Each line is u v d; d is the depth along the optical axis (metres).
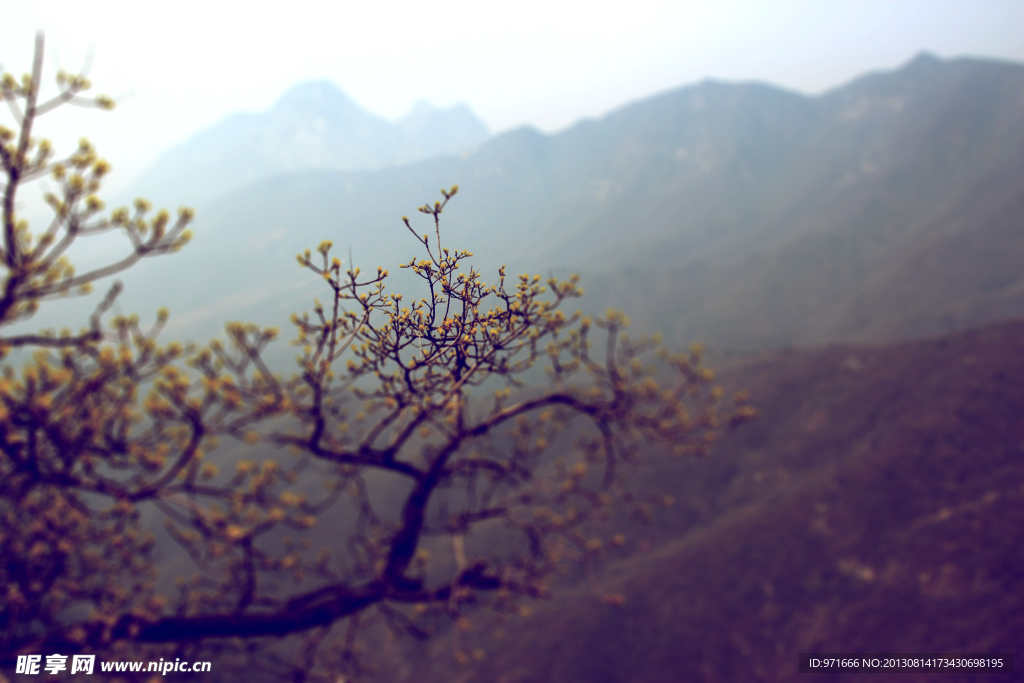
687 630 66.81
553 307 4.90
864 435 89.75
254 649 9.30
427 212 2.87
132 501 6.62
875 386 98.00
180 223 5.17
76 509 7.51
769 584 69.25
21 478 6.23
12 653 6.43
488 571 9.82
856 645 57.50
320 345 5.91
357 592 8.98
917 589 59.97
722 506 88.62
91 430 6.04
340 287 3.25
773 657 61.75
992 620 52.44
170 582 58.97
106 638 6.91
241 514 8.31
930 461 73.44
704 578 71.75
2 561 7.14
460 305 3.04
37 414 5.58
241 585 9.93
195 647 8.75
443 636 67.94
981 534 61.19
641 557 80.44
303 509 9.05
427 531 10.01
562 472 11.12
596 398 9.80
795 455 93.06
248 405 6.96
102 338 5.49
